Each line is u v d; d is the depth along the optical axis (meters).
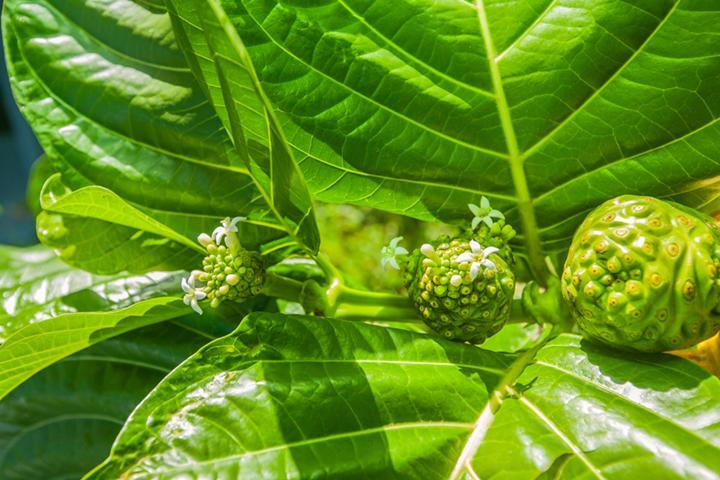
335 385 0.40
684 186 0.42
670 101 0.41
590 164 0.42
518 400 0.40
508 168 0.43
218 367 0.39
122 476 0.38
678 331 0.39
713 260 0.38
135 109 0.45
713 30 0.39
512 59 0.41
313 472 0.38
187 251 0.47
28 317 0.48
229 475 0.38
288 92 0.42
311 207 0.41
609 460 0.38
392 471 0.39
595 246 0.39
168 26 0.45
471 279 0.40
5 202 1.53
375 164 0.43
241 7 0.41
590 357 0.40
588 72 0.41
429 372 0.41
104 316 0.42
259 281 0.43
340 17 0.41
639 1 0.40
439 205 0.44
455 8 0.41
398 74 0.42
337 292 0.44
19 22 0.45
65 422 0.51
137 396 0.49
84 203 0.42
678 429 0.38
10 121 1.42
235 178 0.45
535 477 0.38
